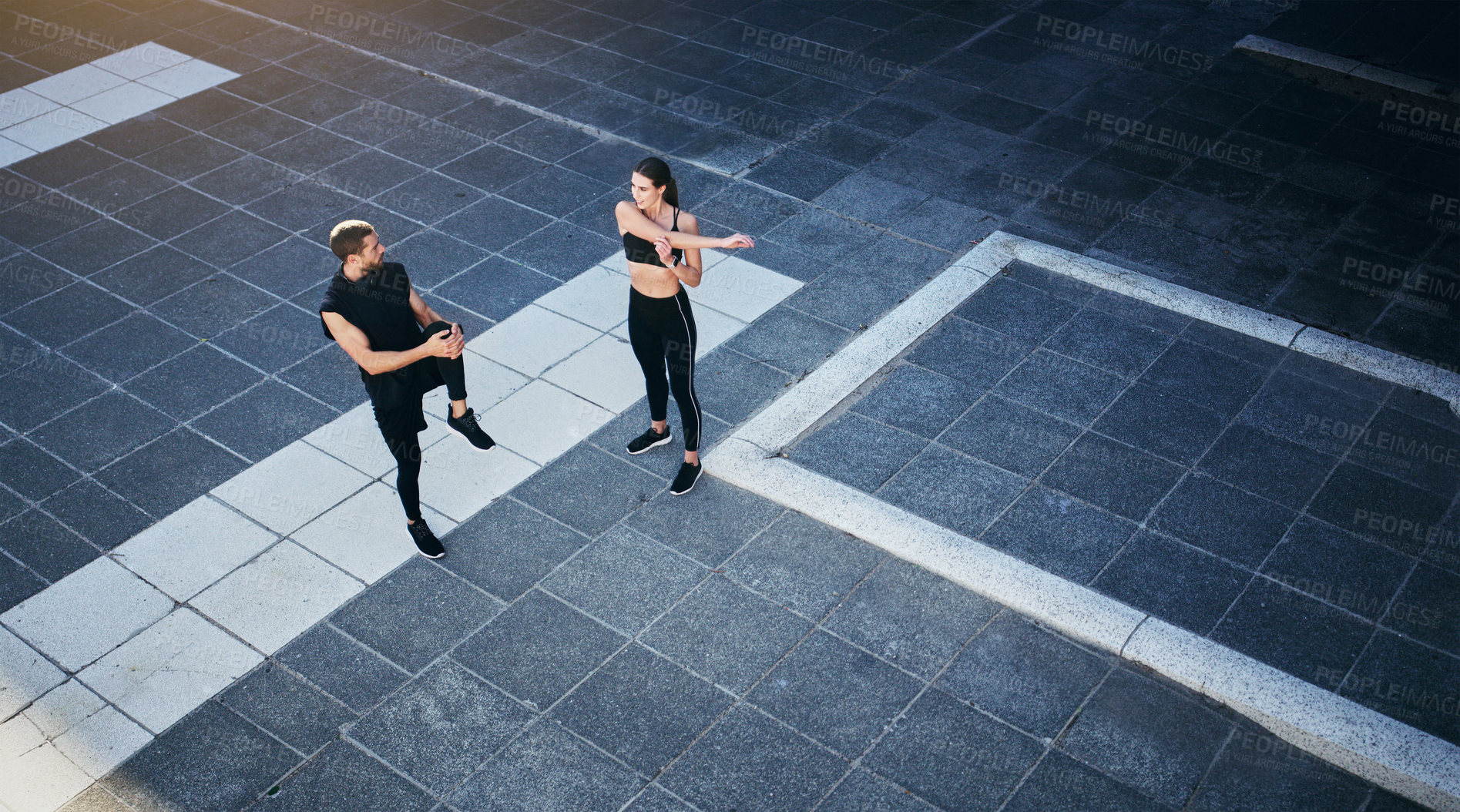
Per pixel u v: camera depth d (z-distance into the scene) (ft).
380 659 17.43
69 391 22.95
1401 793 15.56
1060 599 18.15
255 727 16.42
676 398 19.24
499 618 18.10
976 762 15.93
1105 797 15.48
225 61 36.94
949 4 41.24
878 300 25.81
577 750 16.08
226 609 18.24
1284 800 15.47
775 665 17.34
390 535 19.63
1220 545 19.44
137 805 15.35
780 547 19.43
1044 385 23.17
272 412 22.47
